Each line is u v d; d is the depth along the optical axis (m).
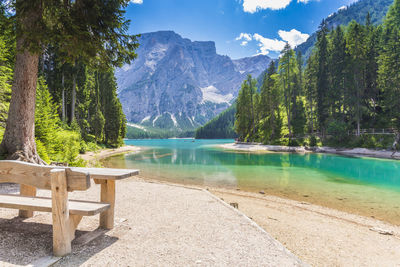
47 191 5.99
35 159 6.76
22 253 2.63
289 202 9.22
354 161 25.41
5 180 2.93
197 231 3.69
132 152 43.50
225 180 14.42
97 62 7.85
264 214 7.21
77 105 36.66
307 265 2.67
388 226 6.70
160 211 4.79
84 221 3.95
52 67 33.00
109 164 23.55
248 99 61.59
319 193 10.97
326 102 43.47
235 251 2.99
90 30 6.81
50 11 6.07
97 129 41.59
